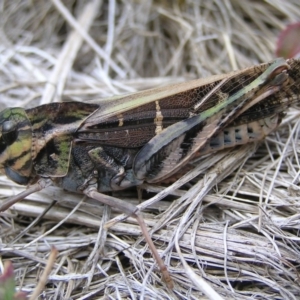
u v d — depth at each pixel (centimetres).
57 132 10
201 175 11
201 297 9
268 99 10
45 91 12
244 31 14
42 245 10
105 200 10
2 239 10
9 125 10
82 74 13
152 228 10
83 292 10
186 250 10
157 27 14
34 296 9
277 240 10
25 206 11
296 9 14
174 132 10
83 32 14
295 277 9
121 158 10
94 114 10
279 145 11
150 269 10
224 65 13
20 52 14
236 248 10
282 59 10
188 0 14
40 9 14
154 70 14
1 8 14
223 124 10
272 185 10
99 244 10
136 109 10
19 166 10
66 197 10
